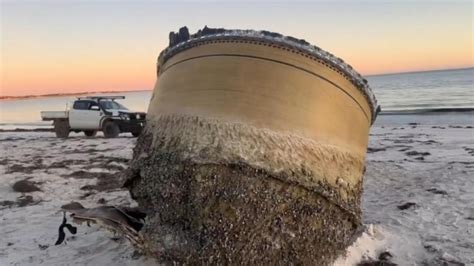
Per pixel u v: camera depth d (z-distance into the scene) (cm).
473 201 820
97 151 1546
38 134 2553
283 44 438
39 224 724
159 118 485
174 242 429
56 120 2158
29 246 624
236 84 438
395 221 714
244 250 415
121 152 1486
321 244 448
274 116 429
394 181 1013
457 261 561
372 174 1083
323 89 448
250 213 415
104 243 620
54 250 605
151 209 463
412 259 569
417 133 2039
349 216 468
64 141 1938
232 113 432
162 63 531
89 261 566
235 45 447
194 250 419
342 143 459
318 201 437
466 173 1059
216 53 454
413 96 5953
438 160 1258
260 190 417
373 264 546
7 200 890
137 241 450
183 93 464
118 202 848
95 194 923
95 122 2059
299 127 433
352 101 471
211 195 419
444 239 632
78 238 646
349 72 462
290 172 421
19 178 1078
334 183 446
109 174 1114
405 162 1243
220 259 415
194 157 427
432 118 3053
